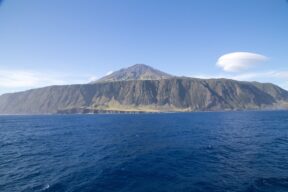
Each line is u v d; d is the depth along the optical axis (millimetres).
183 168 32875
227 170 31312
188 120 157000
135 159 39312
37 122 171500
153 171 31609
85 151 48062
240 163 35031
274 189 24094
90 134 81875
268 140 58938
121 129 97812
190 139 63156
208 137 67000
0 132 97875
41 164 37406
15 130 106875
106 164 36188
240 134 73375
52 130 103250
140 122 142500
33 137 77812
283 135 68688
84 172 31734
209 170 31516
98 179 28469
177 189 24703
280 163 34656
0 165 37031
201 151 45375
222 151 45000
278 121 128875
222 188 24688
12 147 56406
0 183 27688
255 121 133375
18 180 28750
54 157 42875
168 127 103562
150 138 66562
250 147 48906
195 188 24859
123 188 25312
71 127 117500
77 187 25828
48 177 29734
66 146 55781
